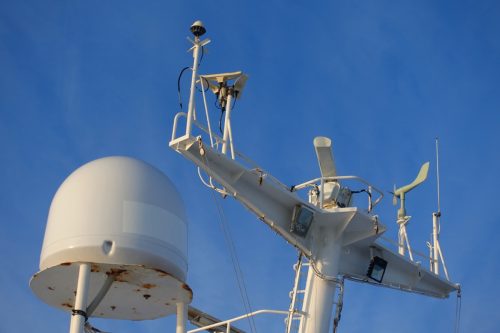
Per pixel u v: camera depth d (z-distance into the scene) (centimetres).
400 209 2459
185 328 1697
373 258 2244
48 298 1691
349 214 2148
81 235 1587
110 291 1680
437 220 2520
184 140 1880
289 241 2092
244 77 2002
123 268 1605
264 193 2044
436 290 2445
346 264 2248
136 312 1770
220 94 1997
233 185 1981
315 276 2144
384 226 2166
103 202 1620
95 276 1623
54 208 1655
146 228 1617
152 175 1697
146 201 1644
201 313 2242
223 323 2172
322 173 2208
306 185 2195
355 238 2197
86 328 1627
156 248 1614
